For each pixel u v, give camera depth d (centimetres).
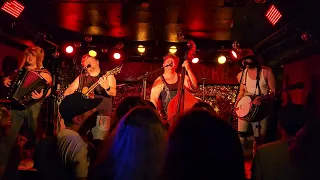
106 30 934
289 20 654
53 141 318
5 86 732
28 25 778
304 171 265
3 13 659
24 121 707
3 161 362
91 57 805
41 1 676
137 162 216
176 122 162
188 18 786
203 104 379
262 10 692
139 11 738
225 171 149
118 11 743
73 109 325
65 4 693
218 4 673
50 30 916
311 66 698
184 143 153
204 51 1050
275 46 809
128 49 1085
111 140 233
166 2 669
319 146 261
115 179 219
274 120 755
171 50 977
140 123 226
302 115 280
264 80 691
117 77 1095
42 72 696
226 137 154
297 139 271
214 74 1084
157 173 213
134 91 1089
